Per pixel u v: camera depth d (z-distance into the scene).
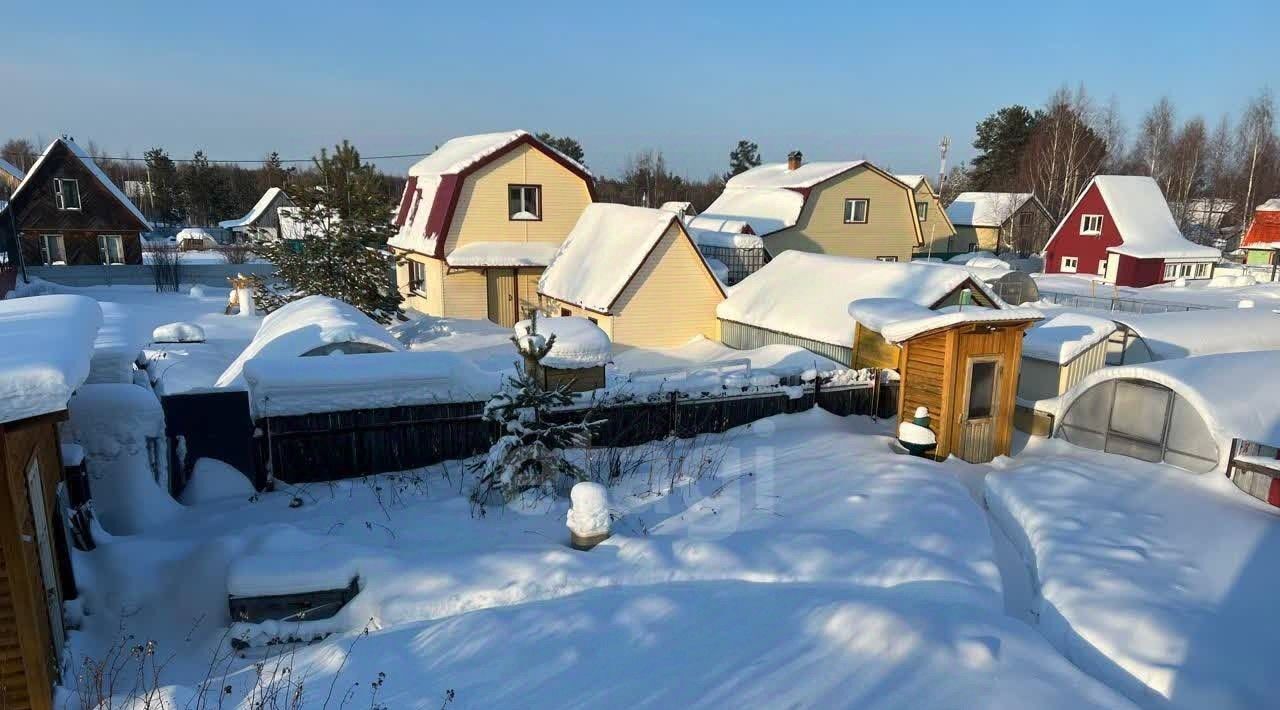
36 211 35.88
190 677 6.24
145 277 36.28
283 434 9.56
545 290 23.02
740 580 7.57
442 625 6.75
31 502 5.64
